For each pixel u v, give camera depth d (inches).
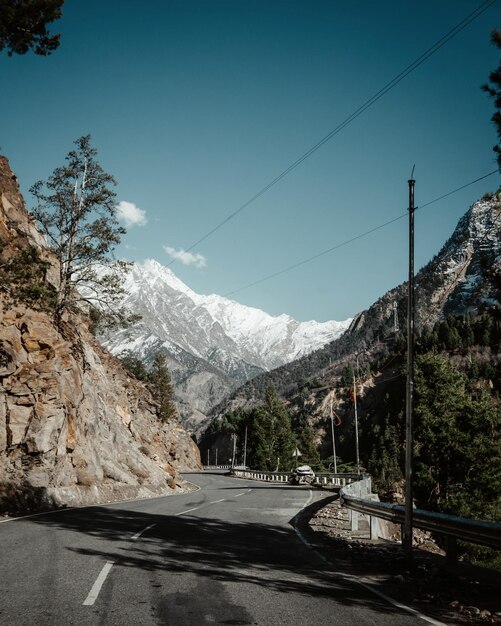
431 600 280.8
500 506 1585.9
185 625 219.8
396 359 7637.8
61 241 1204.5
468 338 7219.5
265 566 367.6
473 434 1692.9
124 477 1216.2
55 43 658.2
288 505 965.8
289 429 4387.3
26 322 989.2
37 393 906.1
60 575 302.5
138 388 2337.6
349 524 669.9
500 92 419.8
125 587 281.4
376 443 5767.7
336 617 240.7
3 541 426.0
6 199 1199.6
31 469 831.7
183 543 456.1
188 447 4709.6
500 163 409.1
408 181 485.4
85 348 1502.2
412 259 473.7
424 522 407.8
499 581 331.9
